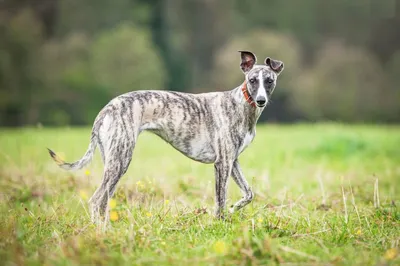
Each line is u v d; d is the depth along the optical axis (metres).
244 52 8.59
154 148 19.23
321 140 18.45
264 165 14.48
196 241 6.69
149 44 56.53
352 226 7.62
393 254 6.18
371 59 57.31
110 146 7.71
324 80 53.00
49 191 10.06
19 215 8.11
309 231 7.27
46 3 60.12
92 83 52.47
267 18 66.88
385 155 17.20
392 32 64.38
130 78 52.41
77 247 5.97
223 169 8.17
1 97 48.12
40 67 50.59
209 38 66.06
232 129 8.19
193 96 8.37
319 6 66.50
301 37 64.94
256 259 5.83
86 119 51.91
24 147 18.00
